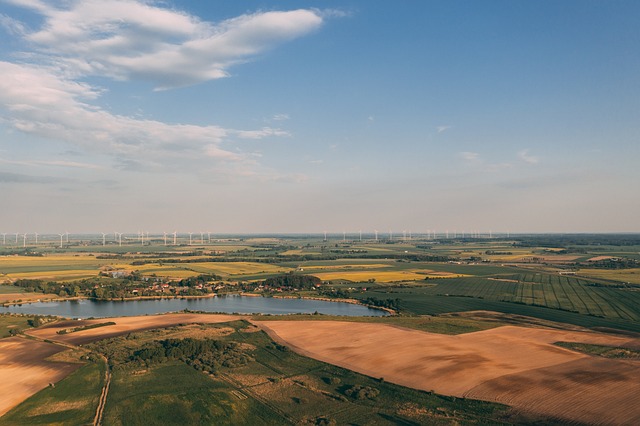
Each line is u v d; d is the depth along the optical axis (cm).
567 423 6825
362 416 7438
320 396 8319
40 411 7725
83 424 7231
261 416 7525
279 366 10088
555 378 8706
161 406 7850
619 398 7669
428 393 8238
